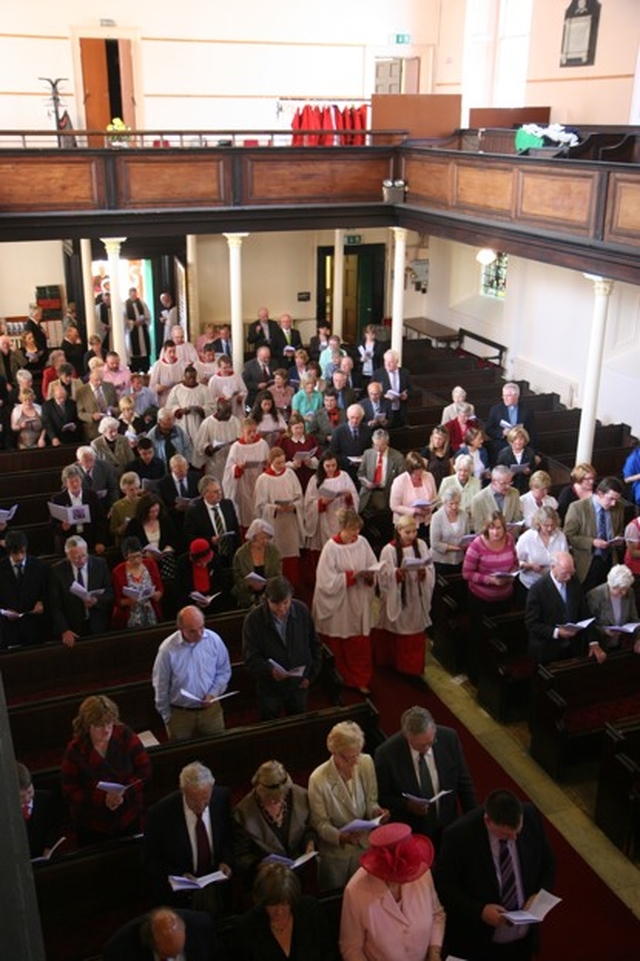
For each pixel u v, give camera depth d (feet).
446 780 16.65
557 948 18.03
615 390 45.11
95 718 16.19
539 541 25.35
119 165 42.55
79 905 16.33
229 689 23.17
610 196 32.37
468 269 59.26
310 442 33.09
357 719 20.24
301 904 13.51
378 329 59.93
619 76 42.88
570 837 21.03
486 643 25.34
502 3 53.67
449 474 31.86
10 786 2.51
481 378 49.88
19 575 23.77
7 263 58.90
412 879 12.93
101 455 31.60
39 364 50.70
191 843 15.17
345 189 46.75
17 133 40.06
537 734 23.31
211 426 35.45
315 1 56.59
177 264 59.98
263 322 51.65
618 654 23.00
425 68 59.67
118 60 54.08
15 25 51.72
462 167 41.37
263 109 57.62
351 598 24.80
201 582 24.89
